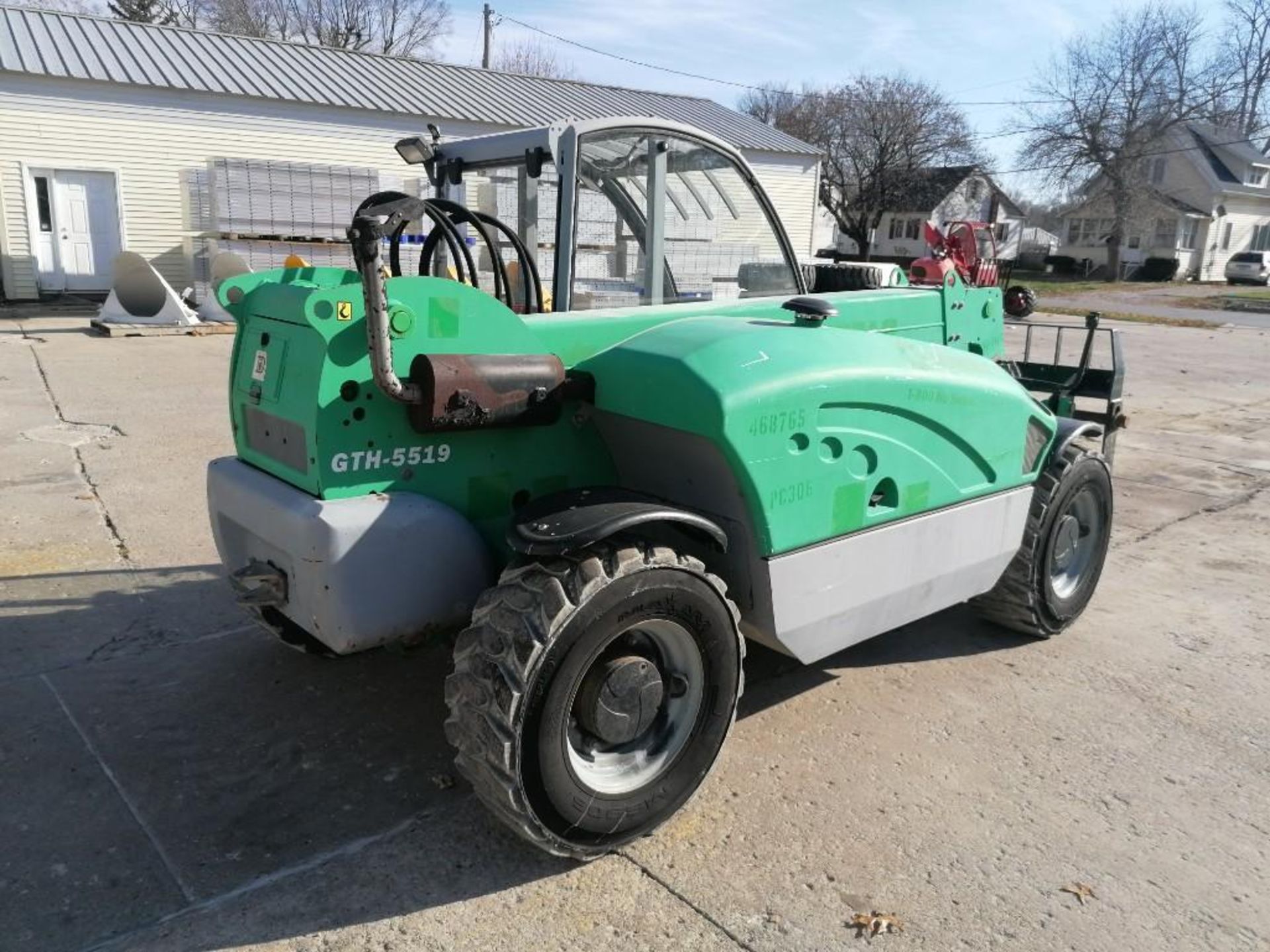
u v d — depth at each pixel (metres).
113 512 5.61
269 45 19.98
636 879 2.68
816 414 2.92
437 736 3.38
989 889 2.67
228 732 3.38
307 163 17.88
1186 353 16.08
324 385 2.65
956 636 4.38
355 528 2.66
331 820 2.91
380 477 2.79
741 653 2.91
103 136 16.36
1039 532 4.02
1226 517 6.38
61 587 4.55
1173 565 5.41
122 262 13.26
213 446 7.17
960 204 47.50
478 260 3.83
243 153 17.39
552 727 2.49
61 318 14.70
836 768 3.25
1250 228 49.56
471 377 2.71
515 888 2.63
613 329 3.21
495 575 3.01
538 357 2.89
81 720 3.43
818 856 2.79
